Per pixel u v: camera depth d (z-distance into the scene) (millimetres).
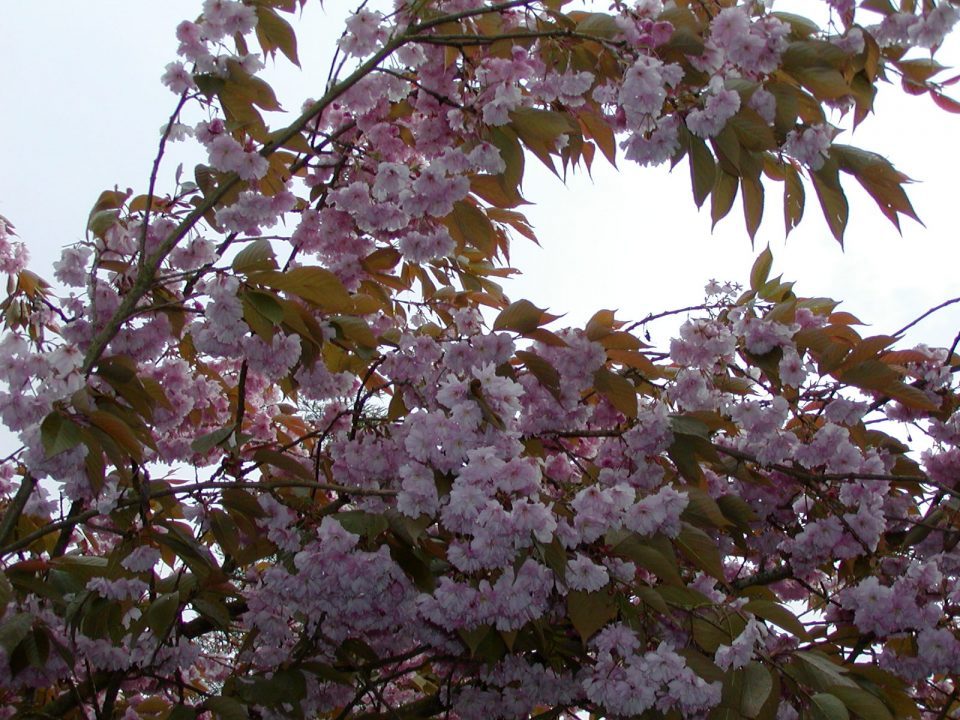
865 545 3596
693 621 2844
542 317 3006
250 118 3104
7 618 2982
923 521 3932
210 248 3367
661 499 2928
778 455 3576
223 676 4570
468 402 2627
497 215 4000
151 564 2932
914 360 3553
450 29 3330
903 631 3490
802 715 2613
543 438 3711
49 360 2521
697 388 3406
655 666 2664
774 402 3385
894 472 4082
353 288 3711
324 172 3605
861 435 3738
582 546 2934
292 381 3859
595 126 3271
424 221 3529
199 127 3084
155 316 3254
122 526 2945
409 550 2973
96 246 3240
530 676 3285
